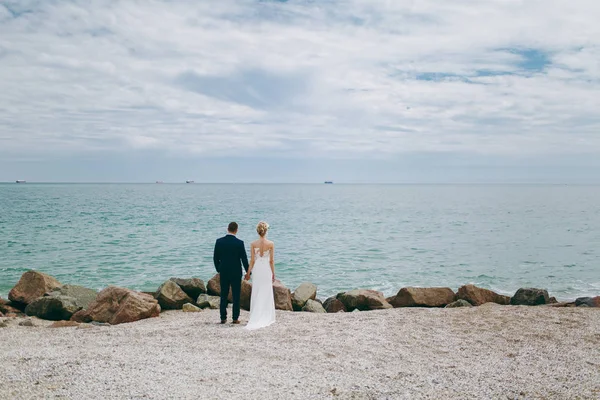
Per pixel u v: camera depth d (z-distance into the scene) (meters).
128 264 25.59
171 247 32.06
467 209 83.88
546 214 70.31
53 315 12.59
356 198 143.88
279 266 25.56
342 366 7.01
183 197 140.00
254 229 44.88
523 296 14.65
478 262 27.23
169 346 8.16
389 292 19.72
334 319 10.69
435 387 6.16
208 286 14.98
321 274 23.44
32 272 14.68
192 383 6.08
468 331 9.31
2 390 5.68
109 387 5.86
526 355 7.68
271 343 8.38
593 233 43.06
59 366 6.71
